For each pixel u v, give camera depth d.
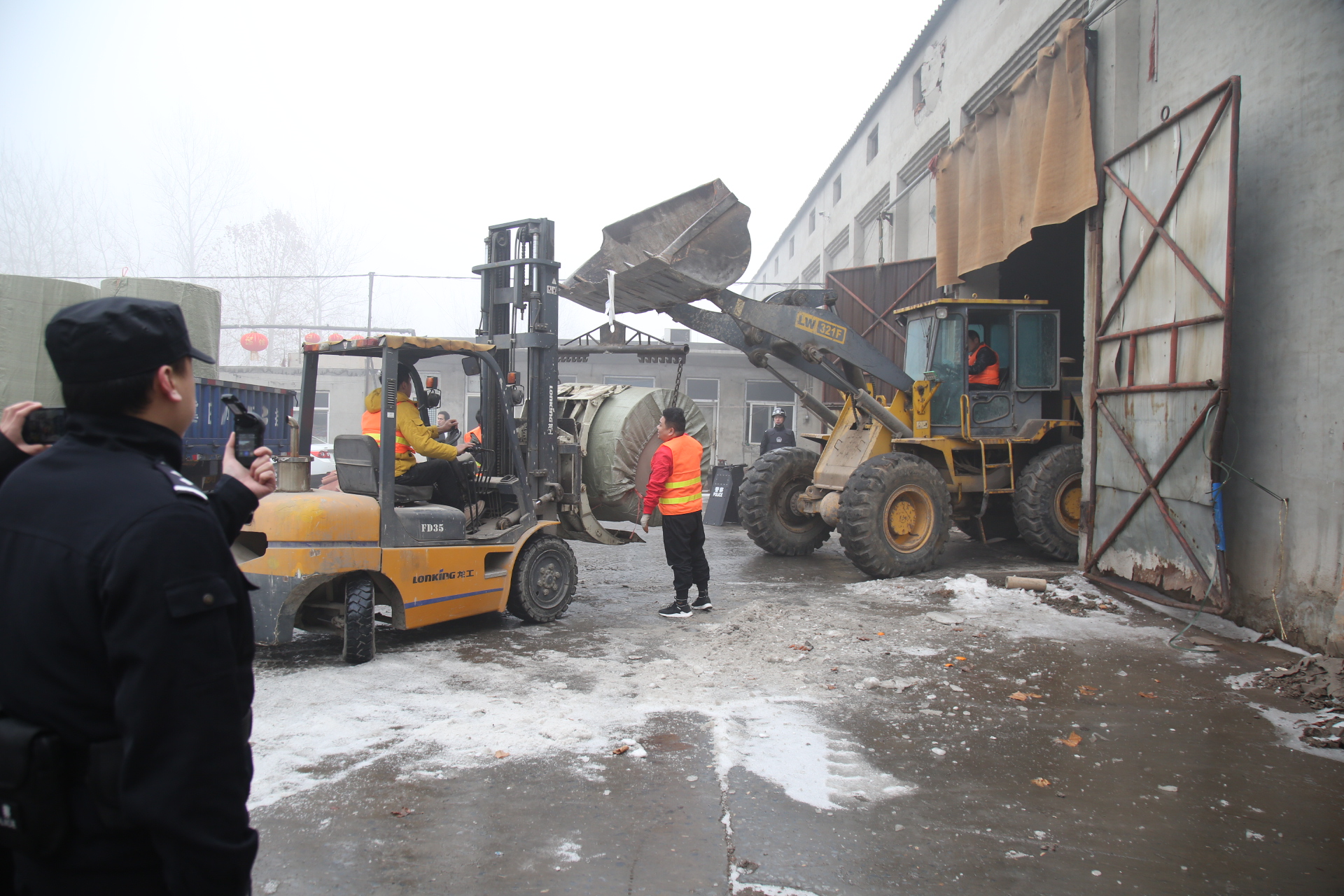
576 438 6.48
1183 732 3.78
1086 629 5.63
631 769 3.29
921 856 2.65
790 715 3.94
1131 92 6.86
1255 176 5.45
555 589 5.82
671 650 5.06
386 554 4.80
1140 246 6.32
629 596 6.82
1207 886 2.50
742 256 7.15
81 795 1.16
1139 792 3.16
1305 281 5.04
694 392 19.86
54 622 1.17
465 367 6.07
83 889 1.16
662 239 7.30
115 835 1.15
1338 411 4.80
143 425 1.31
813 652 5.04
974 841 2.76
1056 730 3.79
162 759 1.12
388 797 3.01
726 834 2.78
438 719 3.81
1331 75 4.89
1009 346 8.60
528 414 6.00
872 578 7.39
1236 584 5.57
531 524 5.72
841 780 3.22
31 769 1.13
